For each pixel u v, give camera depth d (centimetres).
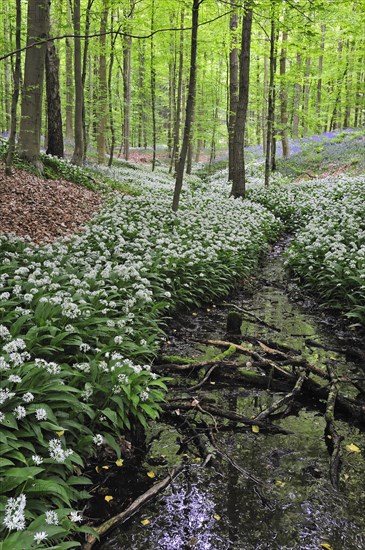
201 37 2598
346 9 1744
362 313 859
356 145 3081
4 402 399
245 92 1930
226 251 1194
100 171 2234
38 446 408
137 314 738
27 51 1497
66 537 374
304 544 386
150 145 6050
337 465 480
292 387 654
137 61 3231
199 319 921
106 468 469
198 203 1816
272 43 2106
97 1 2089
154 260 976
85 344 538
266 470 479
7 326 580
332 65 2666
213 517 413
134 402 491
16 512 293
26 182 1424
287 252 1349
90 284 745
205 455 501
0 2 2039
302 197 2127
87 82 3441
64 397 438
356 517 416
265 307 1018
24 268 711
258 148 4641
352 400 602
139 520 406
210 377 682
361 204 1574
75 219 1298
